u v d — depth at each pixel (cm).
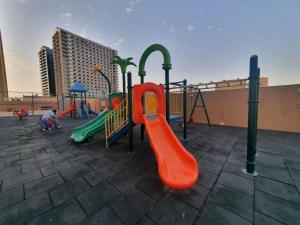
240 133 527
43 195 184
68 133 571
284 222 139
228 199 172
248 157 235
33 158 312
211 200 171
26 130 631
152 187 200
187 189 193
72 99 1311
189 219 143
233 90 666
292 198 172
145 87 328
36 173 245
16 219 146
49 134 552
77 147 389
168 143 277
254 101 224
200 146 379
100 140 457
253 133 228
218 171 242
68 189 197
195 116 788
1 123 828
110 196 181
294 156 301
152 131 289
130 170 254
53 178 227
